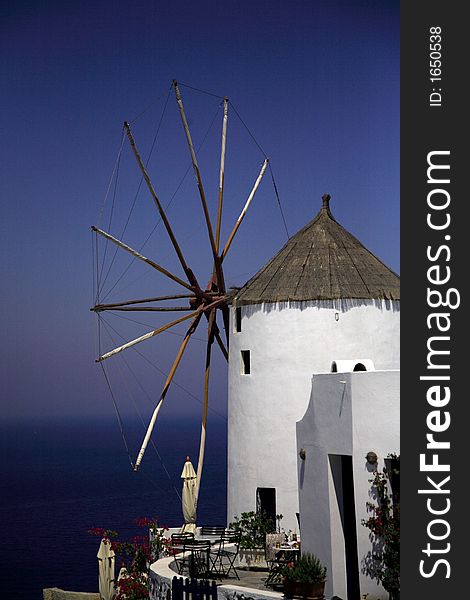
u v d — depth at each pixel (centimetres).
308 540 2297
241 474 3216
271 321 3170
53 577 5825
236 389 3275
